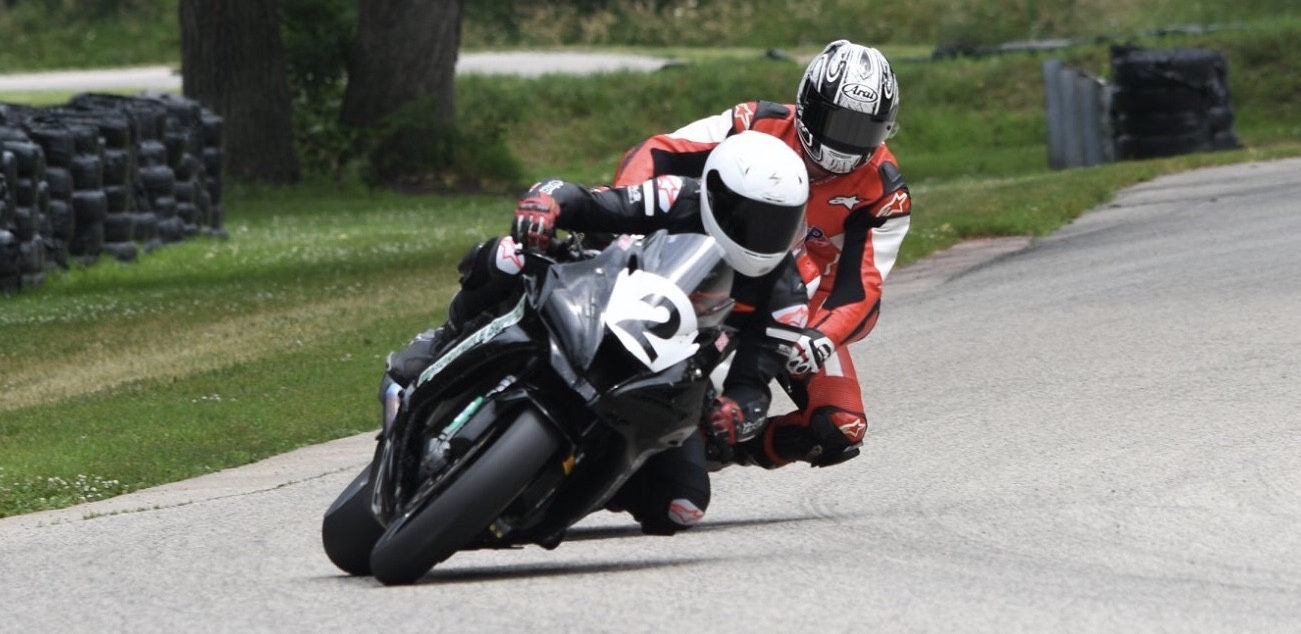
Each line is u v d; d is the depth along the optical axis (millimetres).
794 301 22094
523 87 156750
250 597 20141
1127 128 106438
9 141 66062
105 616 19469
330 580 21266
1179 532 22922
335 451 33875
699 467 22688
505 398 19516
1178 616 18078
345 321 54125
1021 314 45969
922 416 33688
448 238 85500
